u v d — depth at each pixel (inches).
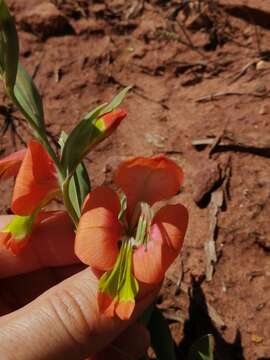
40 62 8.4
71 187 5.0
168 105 7.9
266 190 7.0
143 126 7.7
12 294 6.0
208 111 7.7
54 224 5.6
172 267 6.7
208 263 6.7
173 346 6.2
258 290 6.5
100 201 4.3
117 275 4.3
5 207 7.2
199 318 6.5
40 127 4.4
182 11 8.8
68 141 4.3
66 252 5.6
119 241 4.5
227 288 6.5
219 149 7.4
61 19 8.7
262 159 7.2
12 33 4.1
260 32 8.5
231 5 8.6
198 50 8.4
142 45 8.5
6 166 4.7
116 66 8.3
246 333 6.3
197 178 7.1
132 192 4.5
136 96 8.0
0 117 7.9
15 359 4.4
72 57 8.4
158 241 4.3
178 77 8.2
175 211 4.3
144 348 5.6
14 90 4.5
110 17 8.8
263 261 6.6
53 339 4.5
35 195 4.5
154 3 8.9
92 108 7.9
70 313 4.5
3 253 5.6
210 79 8.1
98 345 4.6
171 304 6.6
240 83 8.0
